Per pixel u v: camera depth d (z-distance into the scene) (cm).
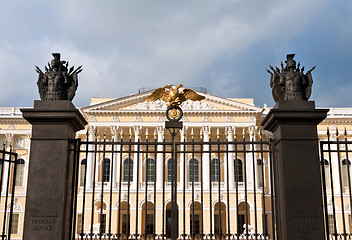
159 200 3853
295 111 710
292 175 691
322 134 4250
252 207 3828
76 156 770
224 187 3938
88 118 4244
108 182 3991
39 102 727
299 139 706
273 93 754
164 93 802
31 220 680
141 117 4259
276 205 733
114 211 3797
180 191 3859
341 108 4319
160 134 4144
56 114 719
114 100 4269
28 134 4406
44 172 702
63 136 718
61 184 696
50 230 676
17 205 4028
